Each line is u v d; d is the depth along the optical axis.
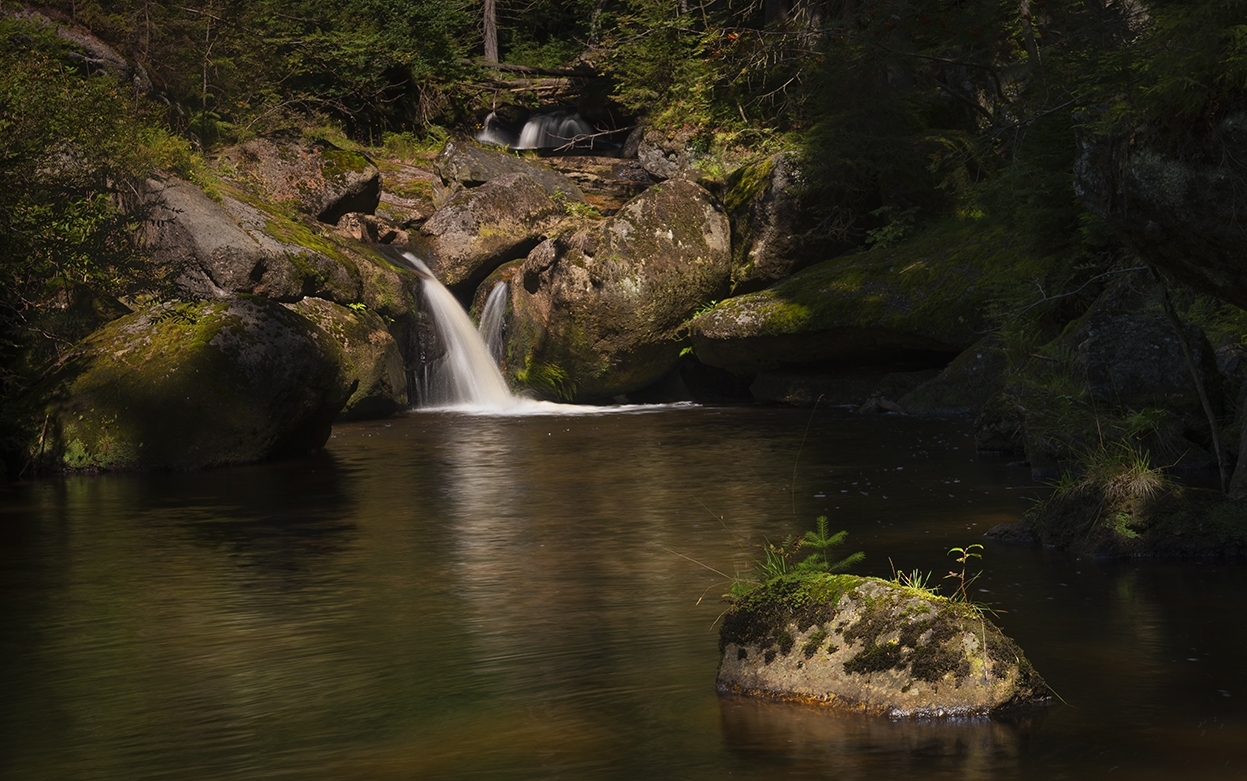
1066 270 16.92
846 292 22.22
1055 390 13.15
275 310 16.25
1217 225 6.90
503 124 37.00
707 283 24.17
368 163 26.09
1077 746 5.07
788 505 11.42
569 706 5.76
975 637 5.65
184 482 13.90
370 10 33.88
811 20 28.45
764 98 30.12
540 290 24.12
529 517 11.15
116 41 24.91
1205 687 5.82
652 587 8.26
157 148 21.56
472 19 38.78
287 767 5.06
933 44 26.22
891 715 5.51
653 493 12.37
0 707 5.95
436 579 8.65
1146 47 7.33
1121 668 6.16
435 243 25.27
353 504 12.08
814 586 6.01
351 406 20.70
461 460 15.36
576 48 42.34
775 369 23.69
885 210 24.28
